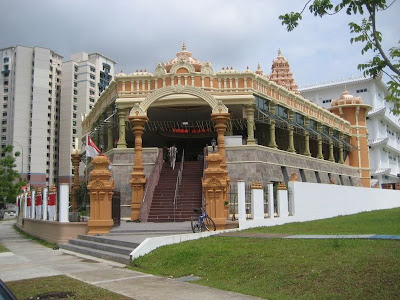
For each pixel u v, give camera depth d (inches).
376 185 2060.8
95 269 420.5
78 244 602.9
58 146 3442.4
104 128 1277.1
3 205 2738.7
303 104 1406.3
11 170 1870.1
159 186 922.7
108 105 1154.0
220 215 616.4
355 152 1841.8
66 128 3435.0
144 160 1023.0
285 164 1184.2
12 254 569.6
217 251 418.6
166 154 1224.8
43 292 313.1
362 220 743.1
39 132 3287.4
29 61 3336.6
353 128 1851.6
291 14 306.5
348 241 410.0
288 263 349.4
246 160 1040.2
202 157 1191.6
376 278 290.2
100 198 636.7
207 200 623.8
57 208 737.0
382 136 2313.0
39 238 824.9
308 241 434.9
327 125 1573.6
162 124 1289.4
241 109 1128.8
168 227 673.6
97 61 3644.2
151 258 436.1
